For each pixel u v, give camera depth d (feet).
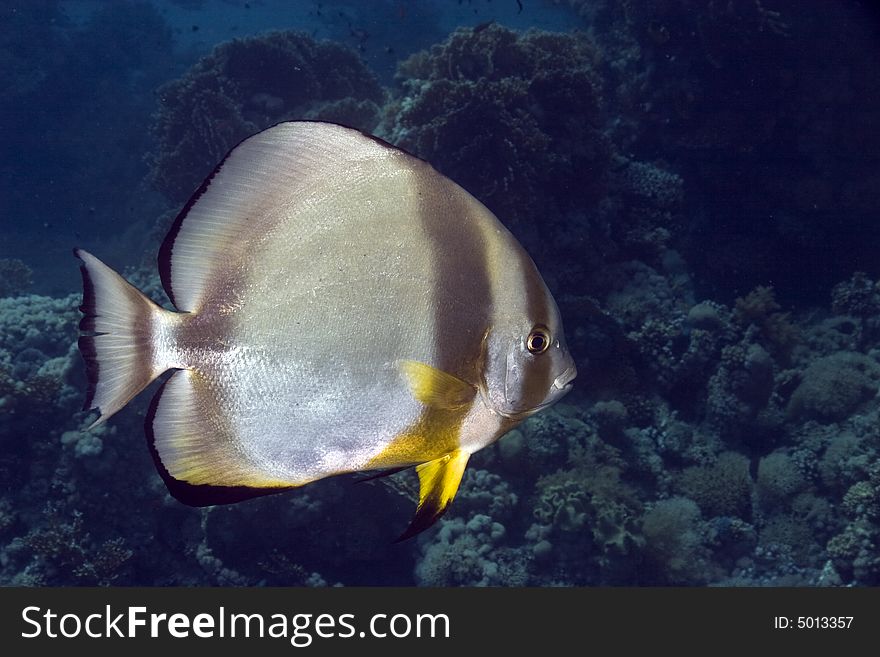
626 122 46.11
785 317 33.53
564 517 23.53
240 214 4.43
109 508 25.22
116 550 24.43
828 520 26.48
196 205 4.41
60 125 84.43
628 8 43.78
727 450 30.30
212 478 4.42
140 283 35.88
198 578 25.57
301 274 4.41
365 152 4.57
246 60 43.09
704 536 26.48
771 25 37.68
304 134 4.47
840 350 34.53
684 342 32.01
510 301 4.77
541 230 32.68
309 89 44.16
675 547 24.95
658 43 42.06
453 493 4.78
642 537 23.71
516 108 31.01
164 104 44.32
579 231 33.22
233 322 4.40
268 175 4.45
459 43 32.86
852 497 25.76
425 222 4.59
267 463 4.48
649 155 45.70
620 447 28.66
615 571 23.13
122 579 24.39
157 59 98.78
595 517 23.76
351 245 4.45
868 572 23.77
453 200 4.71
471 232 4.71
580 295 33.14
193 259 4.42
